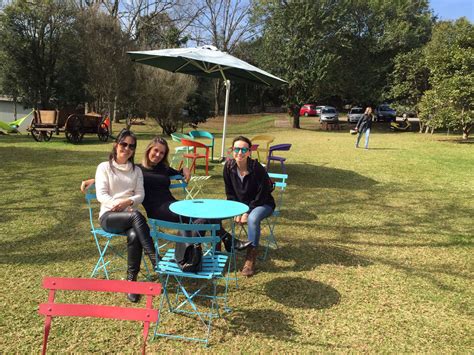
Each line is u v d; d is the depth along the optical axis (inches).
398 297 144.0
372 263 173.9
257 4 1047.6
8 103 1256.8
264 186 165.8
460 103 664.4
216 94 1660.9
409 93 943.7
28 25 877.8
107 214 142.6
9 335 113.6
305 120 1369.3
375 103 1120.8
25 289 139.8
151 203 163.9
